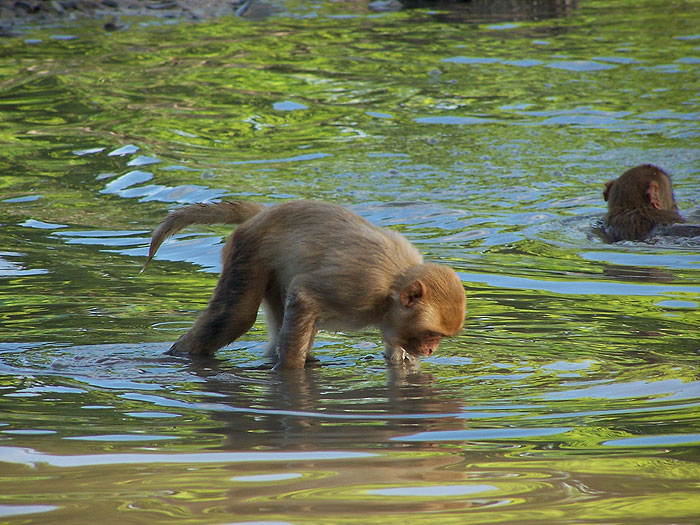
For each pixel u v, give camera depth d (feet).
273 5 128.57
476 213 56.49
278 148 71.05
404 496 19.07
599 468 21.26
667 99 83.76
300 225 36.24
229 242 37.58
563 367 32.96
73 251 48.98
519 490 19.47
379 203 58.13
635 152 69.21
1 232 52.01
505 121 78.02
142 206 57.47
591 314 39.32
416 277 34.32
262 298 37.09
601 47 104.17
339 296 34.60
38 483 20.22
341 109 82.02
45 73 91.20
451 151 69.97
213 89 87.61
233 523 17.37
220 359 35.94
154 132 74.49
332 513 17.83
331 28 114.52
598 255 48.93
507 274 45.44
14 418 27.02
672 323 37.88
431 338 34.27
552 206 58.03
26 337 36.60
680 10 125.49
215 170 64.90
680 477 20.43
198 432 25.49
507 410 28.04
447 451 23.21
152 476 20.68
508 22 118.32
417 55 100.89
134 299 41.75
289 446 23.79
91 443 24.06
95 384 31.35
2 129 74.49
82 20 115.96
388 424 26.53
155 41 106.11
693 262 47.34
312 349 37.58
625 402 28.37
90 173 64.08
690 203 58.39
